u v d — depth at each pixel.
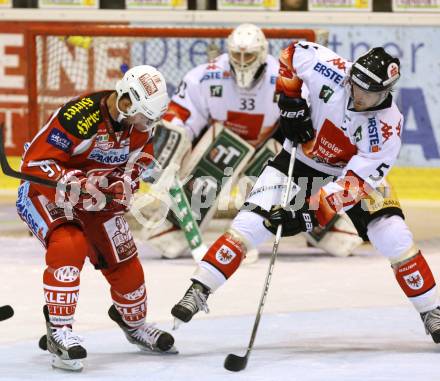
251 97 23.11
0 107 33.91
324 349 14.46
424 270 14.38
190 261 22.83
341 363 13.58
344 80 14.05
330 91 14.10
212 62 23.47
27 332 15.60
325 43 25.84
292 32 25.77
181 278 20.55
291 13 33.50
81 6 33.81
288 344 14.80
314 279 20.41
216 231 26.03
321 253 23.97
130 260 13.92
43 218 13.18
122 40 28.14
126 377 12.78
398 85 33.69
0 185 33.25
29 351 14.34
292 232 14.33
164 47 32.41
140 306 14.08
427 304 14.41
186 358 13.92
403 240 14.36
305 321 16.47
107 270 13.91
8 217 28.31
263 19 33.53
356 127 13.98
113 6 33.81
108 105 13.09
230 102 23.20
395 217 14.48
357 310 17.36
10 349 14.47
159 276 20.78
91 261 13.95
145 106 12.86
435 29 33.59
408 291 14.45
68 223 13.16
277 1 33.53
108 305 17.64
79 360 13.05
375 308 17.55
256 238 14.30
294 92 14.49
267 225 14.27
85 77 30.88
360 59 13.48
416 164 33.75
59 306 13.02
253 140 23.56
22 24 33.75
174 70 32.56
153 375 12.89
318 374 12.94
